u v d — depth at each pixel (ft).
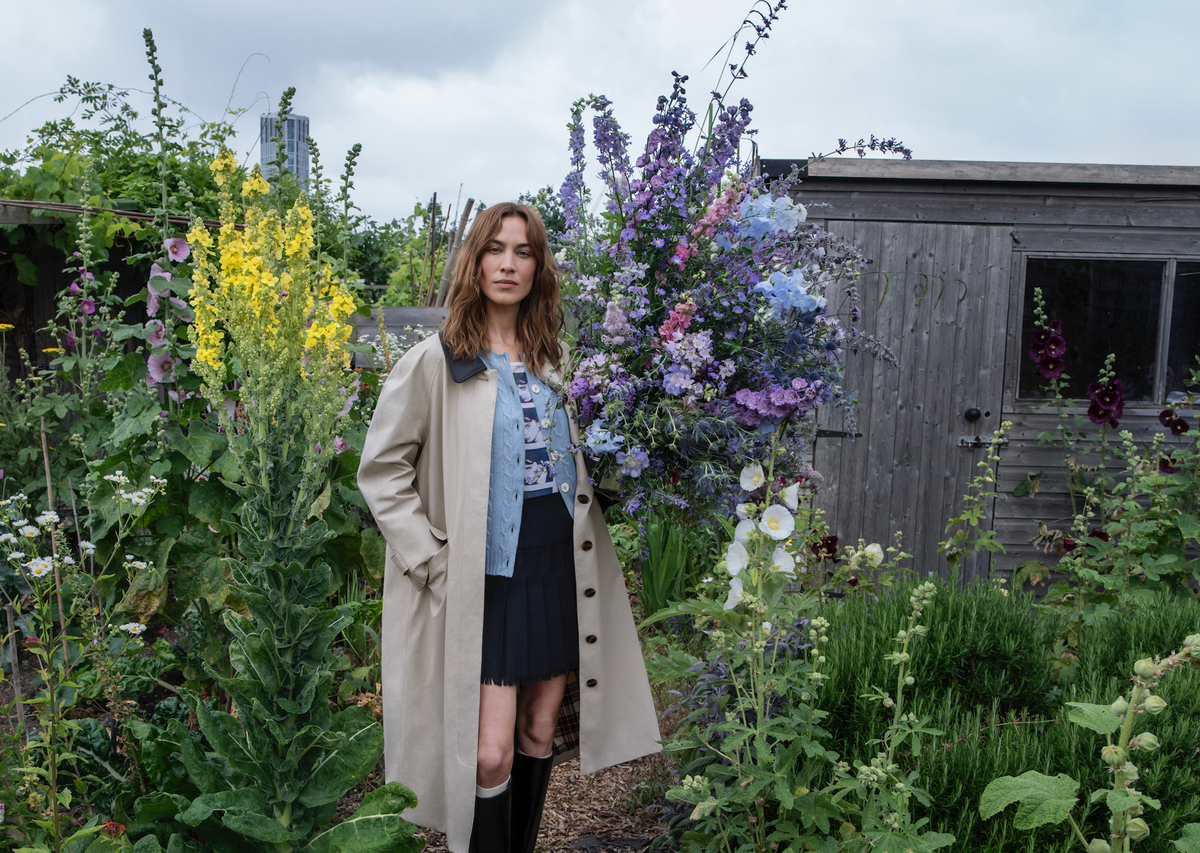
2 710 6.59
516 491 6.88
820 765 6.15
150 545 9.07
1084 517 13.32
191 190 14.46
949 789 6.45
